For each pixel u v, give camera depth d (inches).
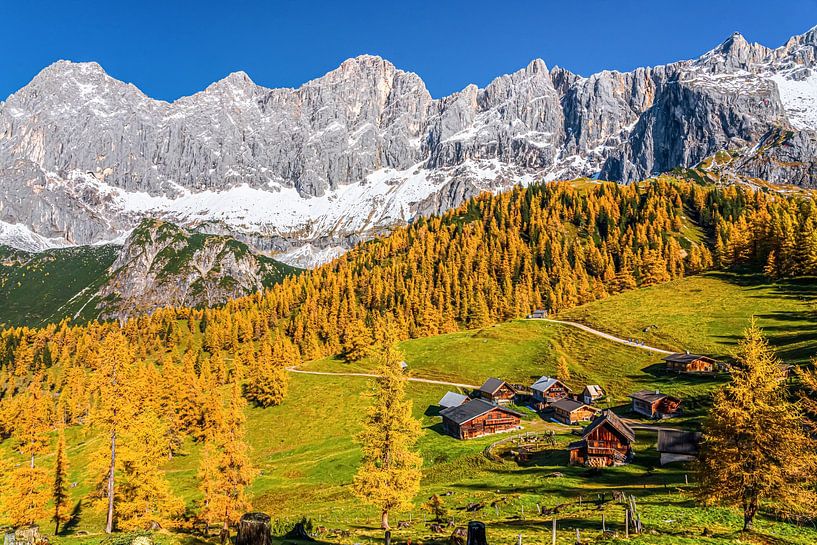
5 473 2326.5
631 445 2714.1
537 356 4906.5
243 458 2046.0
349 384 4817.9
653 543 1054.4
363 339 5738.2
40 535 1144.2
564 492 2003.0
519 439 3142.2
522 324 5866.1
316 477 3058.6
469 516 1776.6
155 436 2119.8
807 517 1251.8
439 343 5674.2
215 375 6028.5
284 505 2586.1
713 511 1379.2
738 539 1077.1
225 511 1991.9
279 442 3887.8
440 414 3644.2
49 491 2335.1
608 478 2218.3
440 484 2517.2
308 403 4498.0
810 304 4731.8
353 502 2372.0
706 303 5477.4
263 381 4626.0
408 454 1504.7
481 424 3420.3
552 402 3865.7
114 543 754.2
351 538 1459.2
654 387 3836.1
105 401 1955.0
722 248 6811.0
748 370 1153.4
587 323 5605.3
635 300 6131.9
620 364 4431.6
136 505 1919.3
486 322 6761.8
